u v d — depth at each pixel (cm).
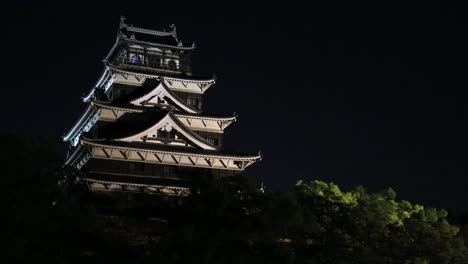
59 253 6138
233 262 6166
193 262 6075
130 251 6606
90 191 8744
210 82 10669
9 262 5756
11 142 6281
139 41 10681
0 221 5869
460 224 10512
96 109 9744
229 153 9619
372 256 7181
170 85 10500
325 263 7181
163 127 9400
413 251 7750
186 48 10888
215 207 6562
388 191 9531
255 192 6869
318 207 7550
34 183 6209
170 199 9088
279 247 6469
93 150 9044
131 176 9125
